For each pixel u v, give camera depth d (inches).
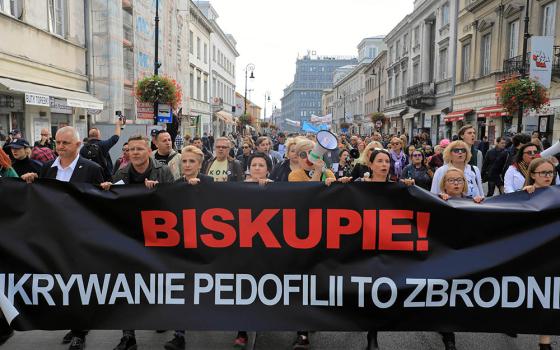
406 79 1852.9
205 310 147.1
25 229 147.9
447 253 145.1
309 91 7145.7
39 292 147.4
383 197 146.2
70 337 164.9
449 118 1270.9
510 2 954.7
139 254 147.6
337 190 146.7
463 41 1229.1
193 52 1579.7
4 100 536.4
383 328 145.5
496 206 144.5
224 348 160.1
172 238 148.4
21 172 236.1
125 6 914.1
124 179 180.9
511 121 919.0
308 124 775.1
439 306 144.6
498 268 142.6
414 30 1724.9
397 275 145.2
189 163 175.3
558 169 267.3
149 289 147.4
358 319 146.3
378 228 146.2
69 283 147.4
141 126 557.9
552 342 165.2
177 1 1273.4
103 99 794.2
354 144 526.3
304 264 147.4
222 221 147.9
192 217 147.9
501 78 978.1
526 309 142.9
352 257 147.0
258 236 147.8
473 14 1162.0
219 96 2203.5
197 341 165.6
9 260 147.5
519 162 213.9
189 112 1459.2
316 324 146.5
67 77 706.2
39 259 147.5
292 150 217.5
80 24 751.7
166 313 146.9
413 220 145.6
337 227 147.1
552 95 770.8
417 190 145.7
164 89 621.9
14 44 557.3
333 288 146.6
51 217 148.0
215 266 147.6
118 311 147.4
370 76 2635.3
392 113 2038.6
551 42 595.8
